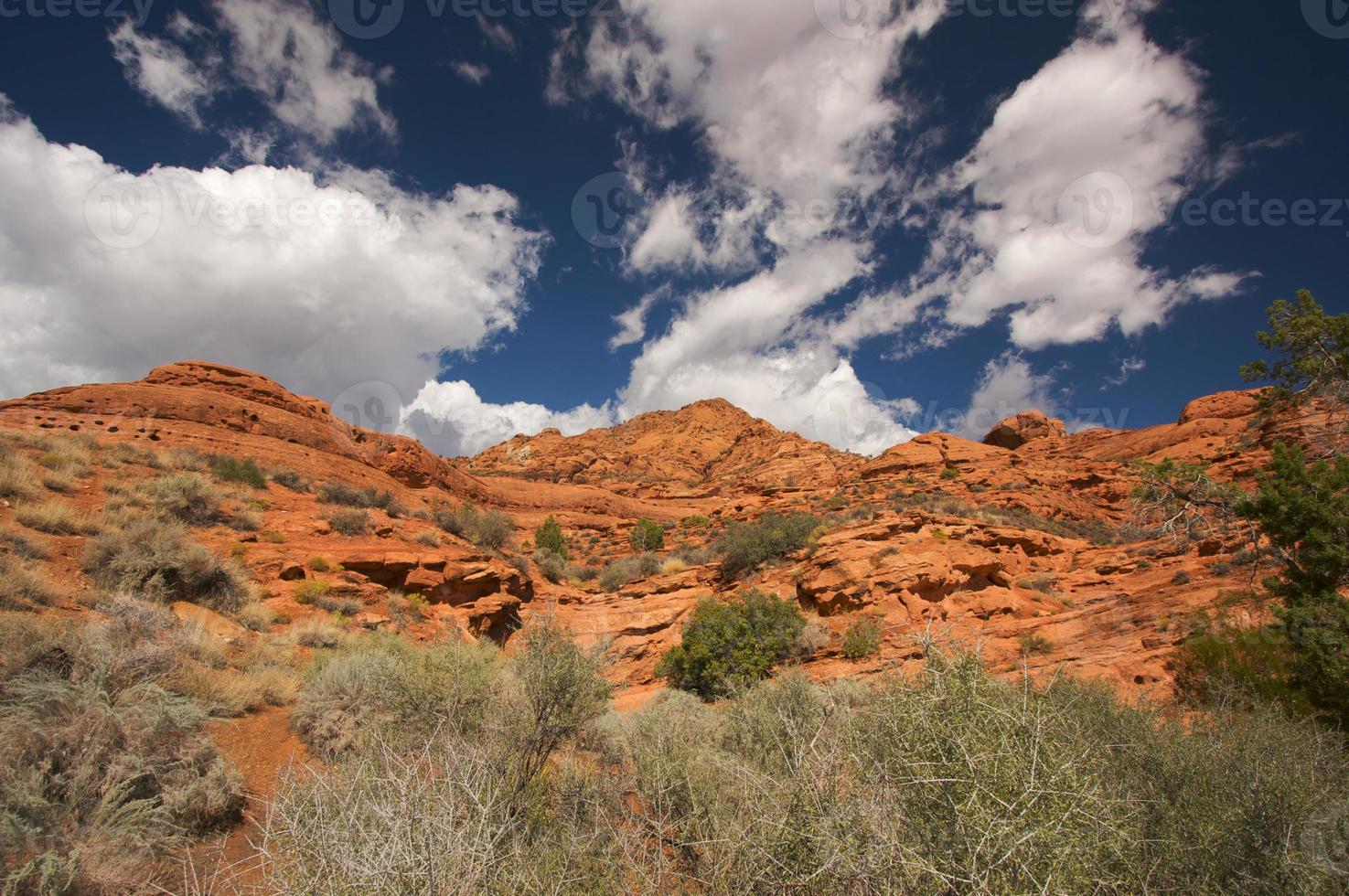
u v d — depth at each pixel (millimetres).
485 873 2715
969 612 16641
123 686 6059
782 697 6508
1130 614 12945
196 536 15258
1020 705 2719
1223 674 8688
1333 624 7488
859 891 2469
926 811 2482
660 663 16797
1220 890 3307
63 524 11977
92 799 4402
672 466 128375
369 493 26984
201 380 34812
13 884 3451
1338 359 12195
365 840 2629
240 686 7547
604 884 3230
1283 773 4074
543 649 5980
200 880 4105
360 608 14656
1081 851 2295
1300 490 8672
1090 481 49125
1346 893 3291
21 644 5805
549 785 5047
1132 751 4656
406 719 6215
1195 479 10914
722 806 3674
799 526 24297
